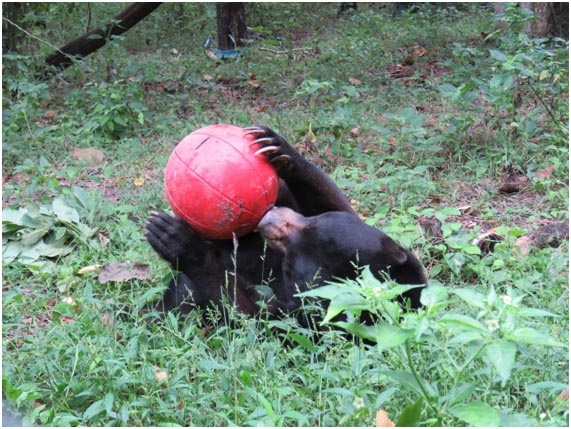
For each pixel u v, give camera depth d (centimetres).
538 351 542
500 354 368
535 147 978
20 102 1194
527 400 493
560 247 757
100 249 760
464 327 404
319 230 555
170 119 1174
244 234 587
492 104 1091
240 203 565
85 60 1516
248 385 495
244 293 600
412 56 1536
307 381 505
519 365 504
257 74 1498
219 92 1367
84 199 831
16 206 844
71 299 669
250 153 573
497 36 1518
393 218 823
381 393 462
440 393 481
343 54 1588
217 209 564
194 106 1237
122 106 1142
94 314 614
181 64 1575
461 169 964
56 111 1231
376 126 1007
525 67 1075
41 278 724
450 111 1163
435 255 756
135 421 474
